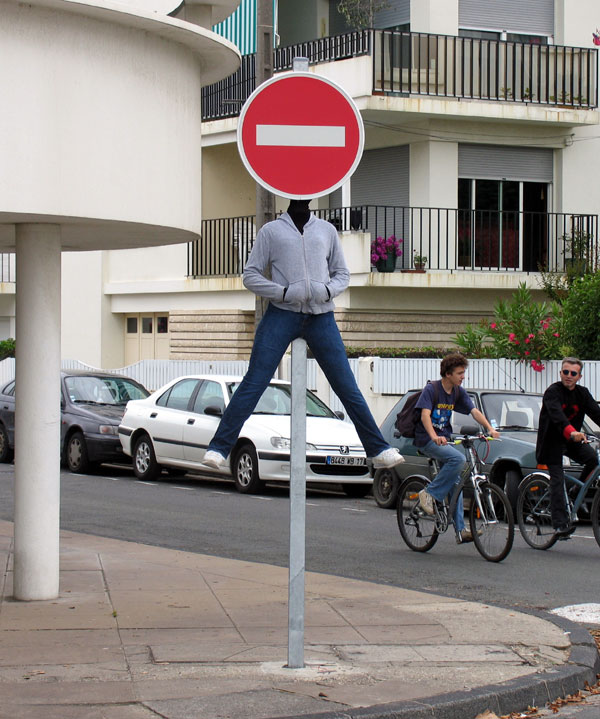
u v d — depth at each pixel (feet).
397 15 93.04
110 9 27.94
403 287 88.07
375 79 86.28
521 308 79.36
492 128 90.99
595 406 43.96
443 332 90.84
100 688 23.11
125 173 29.30
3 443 82.12
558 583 37.73
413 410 42.98
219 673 24.30
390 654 26.37
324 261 24.59
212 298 99.35
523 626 29.63
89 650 26.27
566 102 91.71
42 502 31.96
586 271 87.71
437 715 22.21
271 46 68.49
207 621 29.63
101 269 109.91
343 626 29.27
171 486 68.33
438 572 39.70
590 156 94.48
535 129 92.48
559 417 43.09
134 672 24.34
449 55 89.51
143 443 71.51
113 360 110.83
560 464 43.62
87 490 65.72
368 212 92.89
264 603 32.17
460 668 25.25
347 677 24.18
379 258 86.43
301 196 23.95
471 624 29.73
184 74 31.27
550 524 44.50
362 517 54.95
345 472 62.90
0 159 27.48
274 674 24.29
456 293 90.43
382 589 34.78
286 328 24.25
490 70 90.99
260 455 62.90
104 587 34.32
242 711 21.61
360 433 25.13
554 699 24.54
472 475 42.70
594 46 94.79
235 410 24.22
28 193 27.76
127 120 29.30
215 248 99.81
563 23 93.91
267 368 24.23
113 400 79.66
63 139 28.17
